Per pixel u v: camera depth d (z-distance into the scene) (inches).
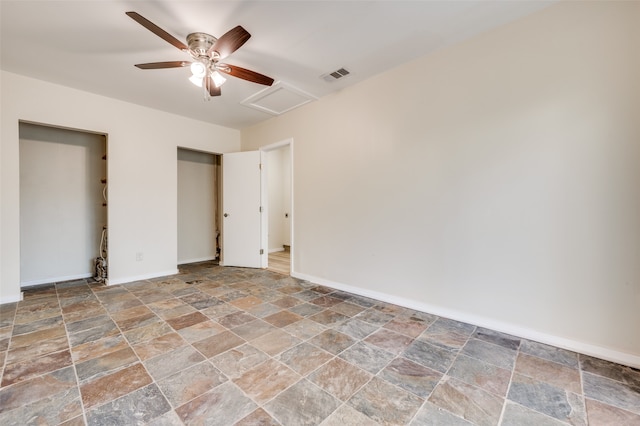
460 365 69.3
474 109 90.4
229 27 83.7
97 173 156.7
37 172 139.6
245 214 179.2
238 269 174.4
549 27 77.0
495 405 55.6
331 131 134.2
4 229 111.0
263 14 78.3
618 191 69.6
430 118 100.4
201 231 202.8
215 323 93.5
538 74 79.0
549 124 77.8
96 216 156.9
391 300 113.0
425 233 102.9
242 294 124.7
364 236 122.1
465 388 60.7
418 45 94.9
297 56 100.9
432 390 60.0
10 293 112.3
